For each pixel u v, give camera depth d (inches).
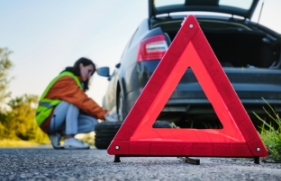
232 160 95.1
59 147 181.5
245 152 76.9
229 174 56.7
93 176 53.6
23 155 108.9
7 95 734.5
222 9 157.6
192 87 127.3
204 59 77.6
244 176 54.4
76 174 56.2
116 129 155.6
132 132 76.7
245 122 76.9
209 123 146.7
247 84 132.9
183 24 77.9
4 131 807.1
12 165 73.4
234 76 133.0
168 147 76.3
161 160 88.7
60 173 57.7
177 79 77.5
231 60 167.5
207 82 77.6
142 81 138.4
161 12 154.5
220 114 77.4
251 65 163.3
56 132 181.6
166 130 76.7
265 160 92.1
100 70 190.2
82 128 182.1
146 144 76.4
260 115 135.8
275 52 154.4
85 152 133.1
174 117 135.6
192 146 76.2
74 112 175.0
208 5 155.3
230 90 77.2
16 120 825.5
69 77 177.9
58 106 176.2
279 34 158.7
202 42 77.8
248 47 165.3
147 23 153.3
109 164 74.5
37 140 863.1
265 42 159.6
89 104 172.7
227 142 76.7
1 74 716.0
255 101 131.6
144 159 91.7
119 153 76.6
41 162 81.0
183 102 126.3
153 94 76.9
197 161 76.3
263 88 133.0
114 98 189.3
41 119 178.7
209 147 76.4
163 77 77.1
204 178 51.9
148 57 138.9
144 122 76.9
